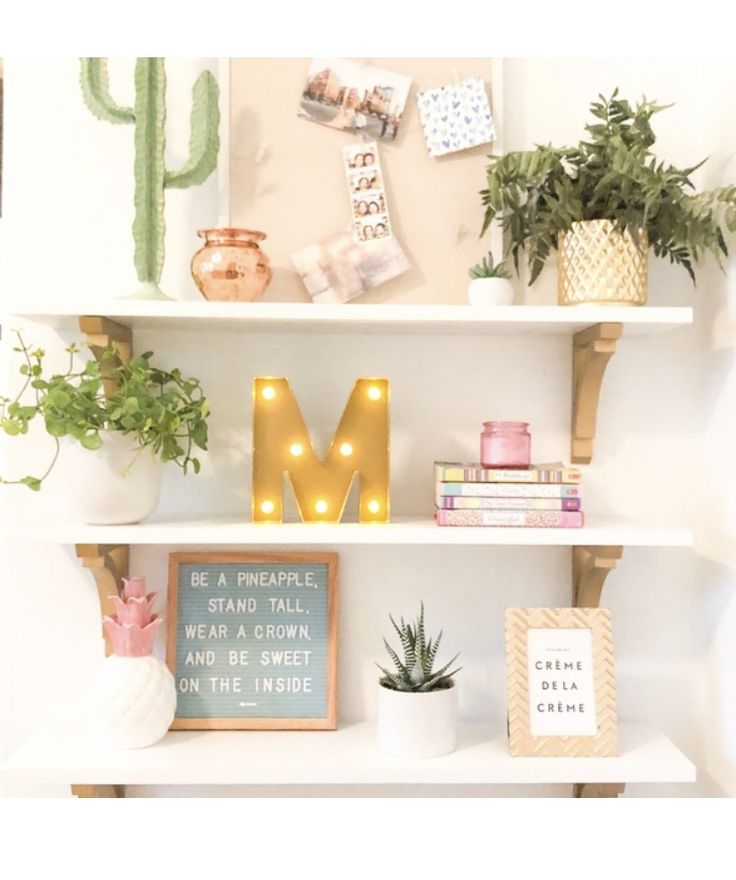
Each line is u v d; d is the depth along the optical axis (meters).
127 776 1.13
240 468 1.36
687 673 1.38
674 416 1.38
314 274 1.32
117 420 1.15
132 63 1.35
